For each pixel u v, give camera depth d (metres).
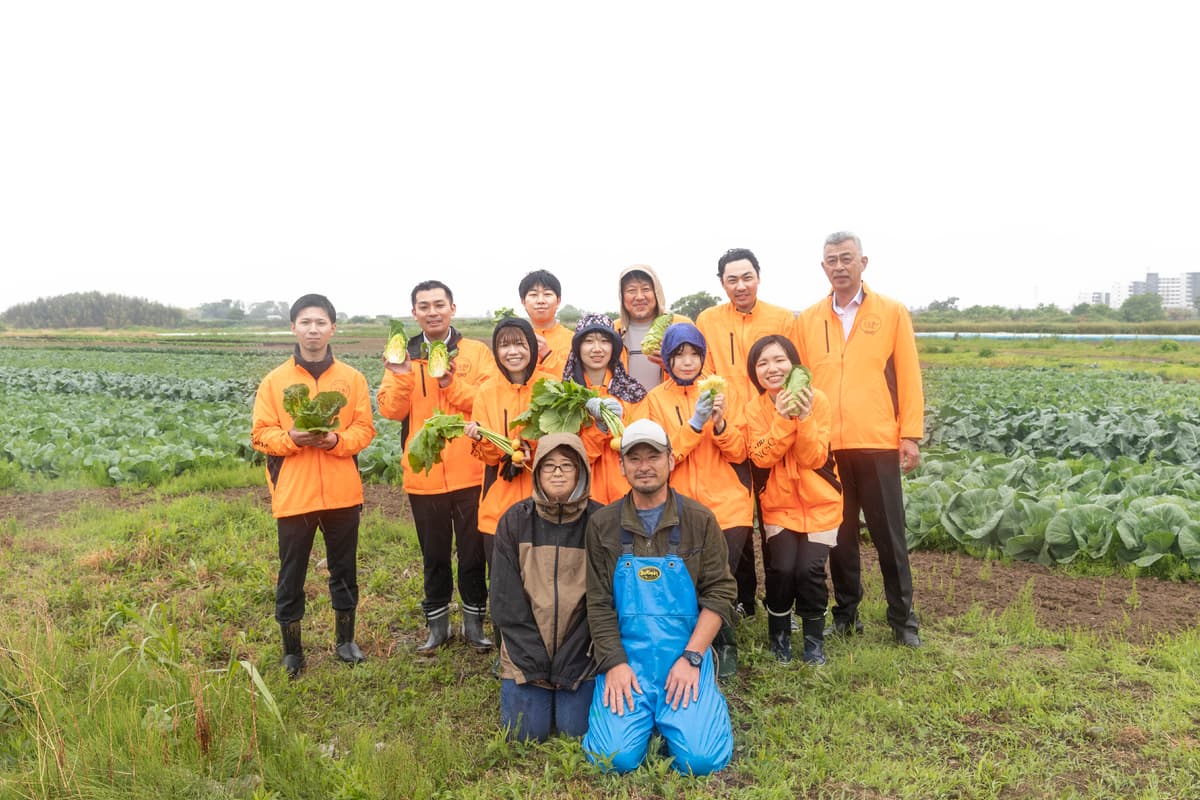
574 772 3.88
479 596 5.52
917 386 5.22
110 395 25.34
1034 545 7.18
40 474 11.45
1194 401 19.52
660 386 5.04
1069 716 4.26
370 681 5.00
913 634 5.32
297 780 3.65
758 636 5.52
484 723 4.41
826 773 3.87
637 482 4.15
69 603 6.31
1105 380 27.62
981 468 9.77
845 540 5.39
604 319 5.04
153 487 11.20
